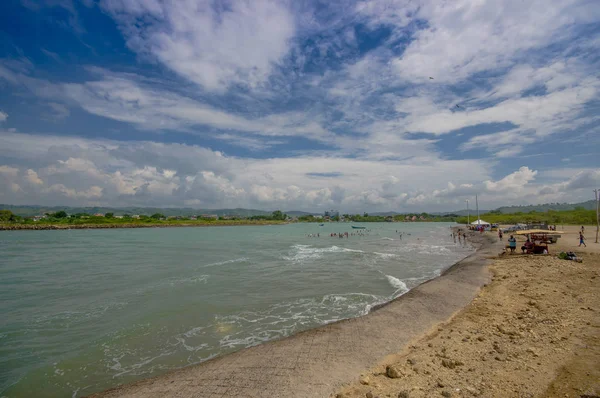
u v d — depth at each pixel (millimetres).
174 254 41812
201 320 15125
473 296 16297
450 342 10234
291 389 7758
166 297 19312
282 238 77250
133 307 17312
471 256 32906
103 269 29656
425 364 8648
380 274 26109
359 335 11336
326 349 10172
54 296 19797
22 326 14570
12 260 35781
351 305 17219
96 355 11602
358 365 8945
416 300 15602
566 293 14891
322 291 20422
